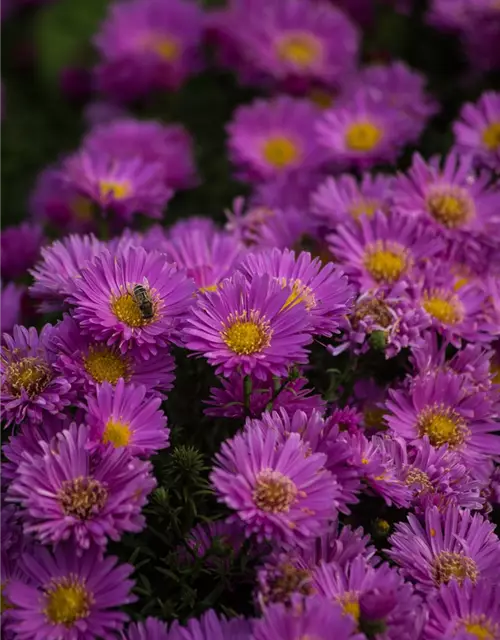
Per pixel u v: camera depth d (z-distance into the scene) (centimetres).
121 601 55
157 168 73
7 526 57
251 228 69
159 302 60
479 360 63
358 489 59
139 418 58
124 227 72
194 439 62
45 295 63
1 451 61
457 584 57
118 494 56
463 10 85
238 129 81
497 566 59
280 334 58
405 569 58
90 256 64
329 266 60
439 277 65
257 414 60
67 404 58
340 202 69
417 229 66
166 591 58
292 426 58
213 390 60
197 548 58
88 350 60
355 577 57
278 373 58
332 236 66
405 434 62
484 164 72
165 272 61
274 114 81
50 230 80
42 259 69
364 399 64
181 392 63
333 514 56
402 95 83
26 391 58
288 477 57
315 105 86
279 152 80
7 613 56
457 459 61
